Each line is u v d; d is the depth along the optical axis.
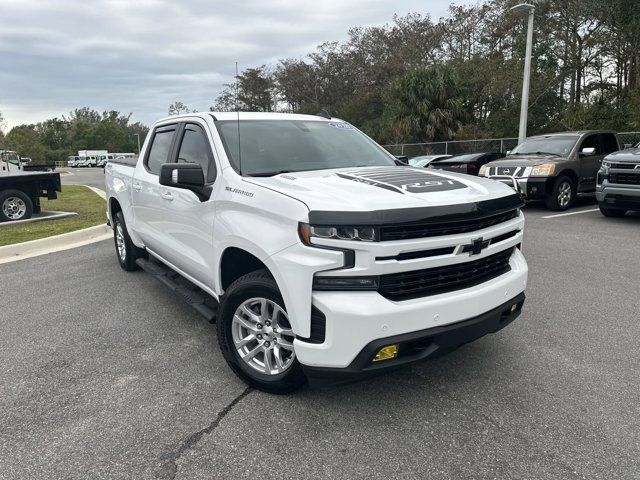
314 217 2.78
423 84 30.70
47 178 12.12
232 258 3.69
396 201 2.88
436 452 2.78
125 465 2.72
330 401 3.32
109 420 3.17
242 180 3.50
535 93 28.06
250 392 3.46
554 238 8.14
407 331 2.82
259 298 3.28
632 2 23.14
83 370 3.87
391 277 2.82
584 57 29.31
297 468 2.68
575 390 3.39
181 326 4.75
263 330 3.35
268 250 3.01
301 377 3.25
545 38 29.58
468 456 2.74
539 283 5.75
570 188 11.07
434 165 14.41
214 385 3.58
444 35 42.44
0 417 3.23
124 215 6.15
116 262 7.34
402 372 3.68
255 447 2.86
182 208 4.23
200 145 4.28
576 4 26.61
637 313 4.77
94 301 5.53
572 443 2.83
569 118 25.61
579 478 2.55
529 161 10.93
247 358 3.45
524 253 7.19
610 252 7.11
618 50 25.52
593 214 10.55
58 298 5.68
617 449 2.77
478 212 3.01
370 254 2.73
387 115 34.41
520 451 2.77
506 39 35.50
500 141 25.17
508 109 29.12
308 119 4.79
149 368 3.88
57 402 3.40
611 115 24.20
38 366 3.96
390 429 3.00
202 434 2.99
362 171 3.76
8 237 9.20
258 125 4.33
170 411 3.25
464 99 31.30
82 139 122.75
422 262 2.85
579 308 4.93
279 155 4.03
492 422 3.04
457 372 3.67
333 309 2.75
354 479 2.59
